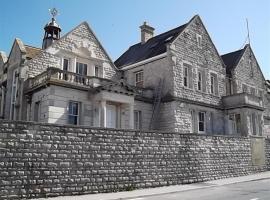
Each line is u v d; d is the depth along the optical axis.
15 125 12.79
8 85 24.20
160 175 17.28
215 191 15.72
